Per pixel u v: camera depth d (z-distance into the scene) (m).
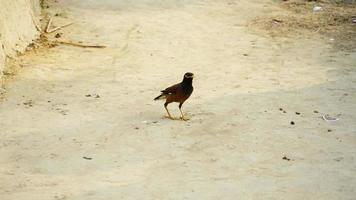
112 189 11.57
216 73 19.28
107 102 16.67
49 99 16.88
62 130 14.68
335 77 18.89
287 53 21.53
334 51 21.70
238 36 23.61
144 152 13.41
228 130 14.63
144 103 16.59
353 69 19.72
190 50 21.80
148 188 11.61
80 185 11.78
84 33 23.53
